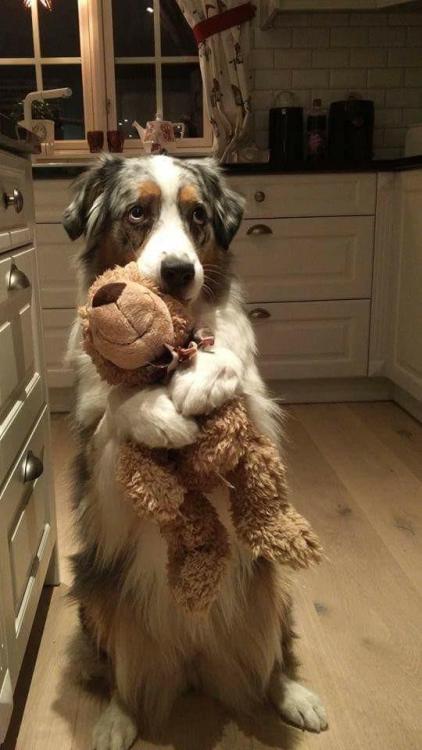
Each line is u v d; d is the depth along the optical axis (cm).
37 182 290
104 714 135
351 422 306
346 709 138
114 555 126
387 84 363
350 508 223
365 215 308
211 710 140
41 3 354
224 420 100
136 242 136
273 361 322
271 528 105
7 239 132
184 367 101
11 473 128
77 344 132
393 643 158
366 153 346
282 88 360
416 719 136
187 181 139
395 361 314
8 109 168
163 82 373
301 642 159
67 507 224
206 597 104
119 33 364
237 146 341
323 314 318
